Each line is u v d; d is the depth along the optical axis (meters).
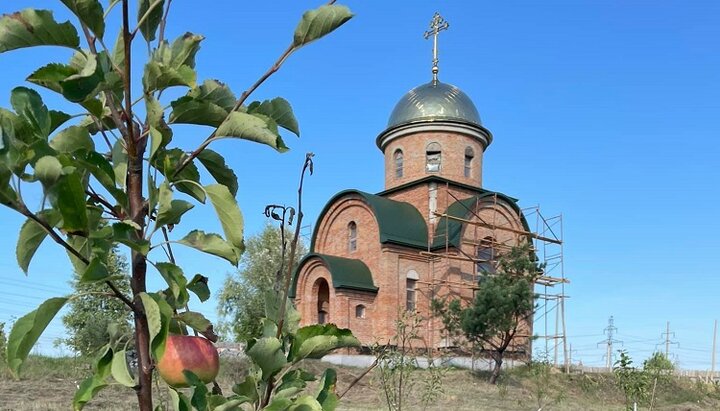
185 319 2.54
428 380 18.53
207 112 2.50
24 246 2.30
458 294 34.50
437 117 38.25
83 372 10.39
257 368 2.66
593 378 31.25
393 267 34.09
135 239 2.32
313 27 2.40
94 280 2.13
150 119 2.30
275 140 2.34
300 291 35.44
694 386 34.91
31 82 2.16
